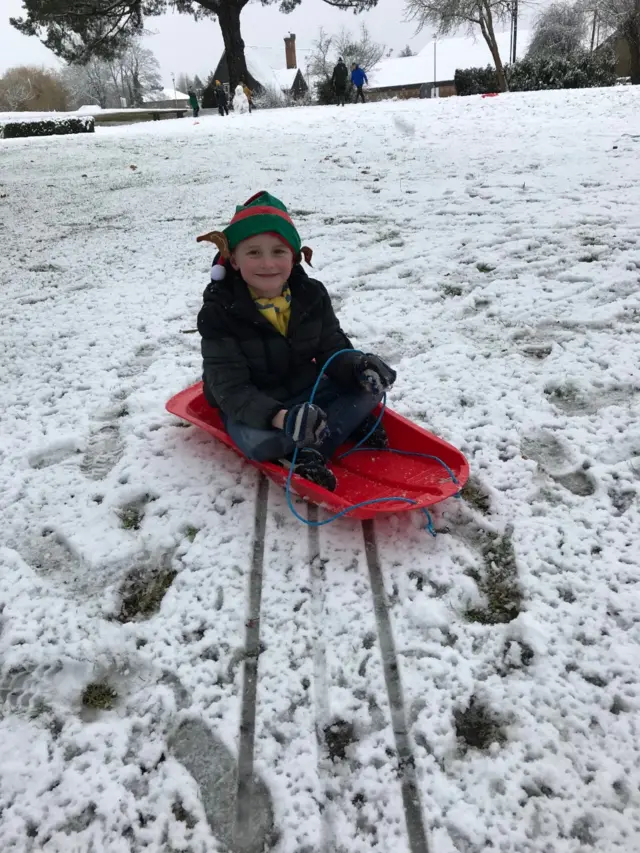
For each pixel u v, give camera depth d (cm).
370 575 192
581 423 250
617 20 2384
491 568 193
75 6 2377
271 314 224
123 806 141
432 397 276
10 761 150
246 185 691
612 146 689
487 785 139
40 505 229
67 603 189
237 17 2380
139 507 228
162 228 555
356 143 906
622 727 147
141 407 282
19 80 5303
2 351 345
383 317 352
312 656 168
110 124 2664
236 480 233
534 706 153
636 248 403
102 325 368
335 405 230
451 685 159
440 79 4612
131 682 167
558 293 359
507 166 655
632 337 306
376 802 138
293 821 136
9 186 805
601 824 131
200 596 188
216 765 147
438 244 452
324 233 498
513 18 2684
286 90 3991
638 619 171
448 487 206
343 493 221
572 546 195
